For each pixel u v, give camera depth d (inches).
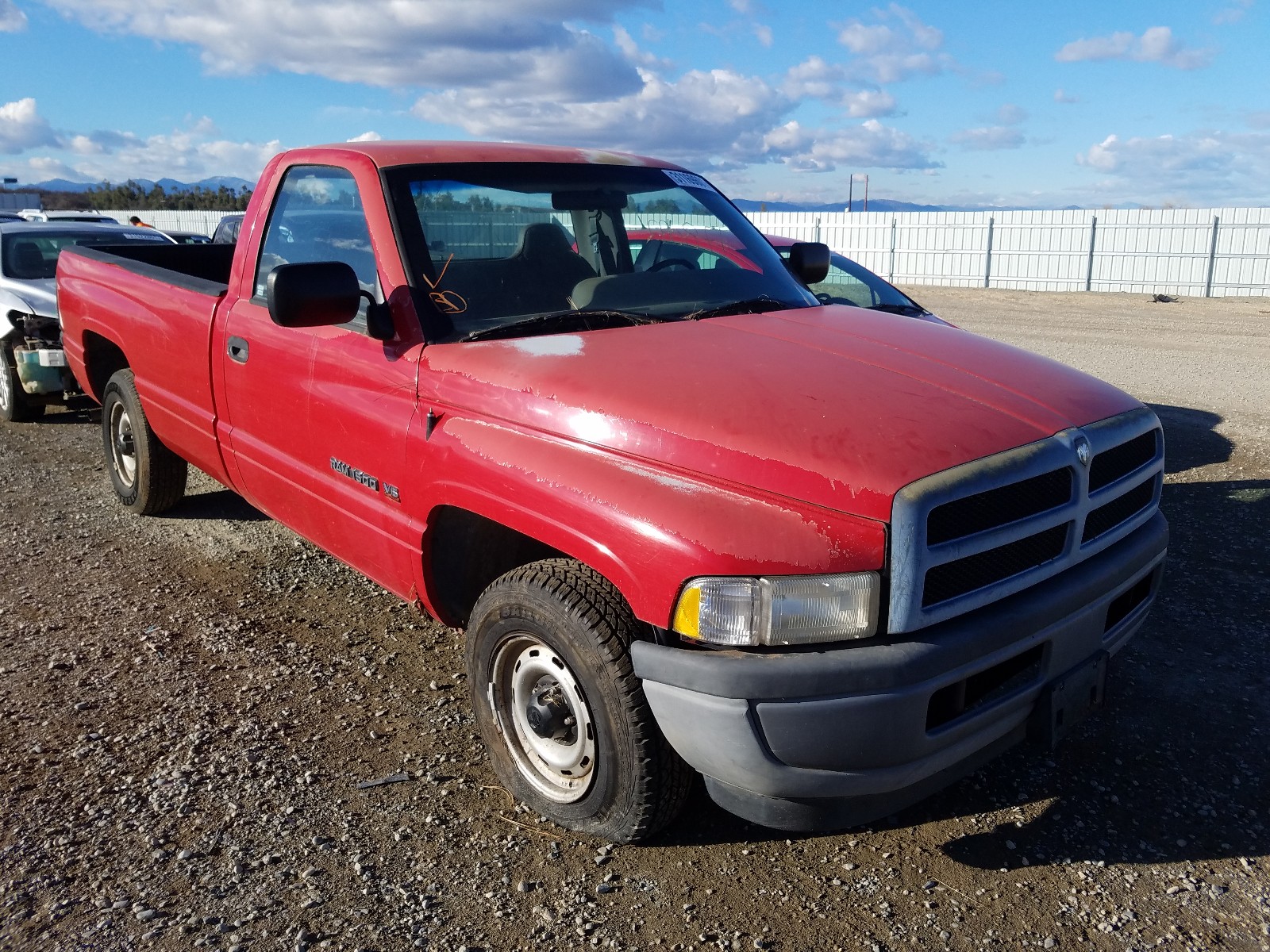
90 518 238.7
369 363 136.0
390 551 137.3
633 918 103.3
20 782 127.0
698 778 118.8
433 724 143.0
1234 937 100.2
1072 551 107.5
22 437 330.3
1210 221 996.6
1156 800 124.0
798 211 1314.0
